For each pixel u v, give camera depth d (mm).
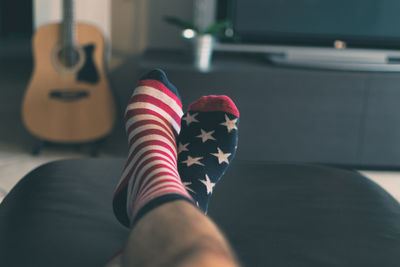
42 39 2156
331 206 982
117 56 2506
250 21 2246
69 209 917
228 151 1039
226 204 979
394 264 802
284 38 2266
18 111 2756
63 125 2191
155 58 2213
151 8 2451
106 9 2402
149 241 525
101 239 830
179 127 1104
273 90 2068
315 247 834
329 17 2244
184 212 564
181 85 2041
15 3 5516
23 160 2113
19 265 749
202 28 2217
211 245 475
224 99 1144
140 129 940
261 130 2111
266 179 1099
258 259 788
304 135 2121
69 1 2139
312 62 2160
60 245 800
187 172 955
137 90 1117
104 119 2217
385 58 2260
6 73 3609
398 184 2059
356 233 887
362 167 2213
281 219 925
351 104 2090
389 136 2129
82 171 1091
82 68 2188
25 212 900
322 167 1198
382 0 2225
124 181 817
